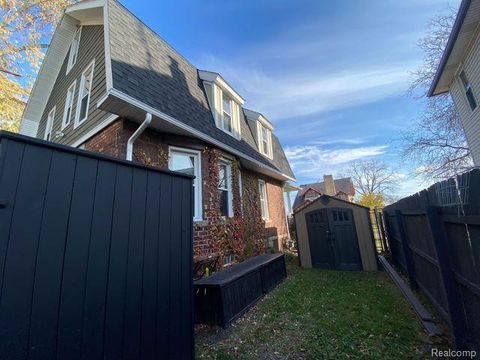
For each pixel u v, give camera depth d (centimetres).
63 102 798
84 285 166
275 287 566
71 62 805
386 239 845
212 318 369
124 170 209
